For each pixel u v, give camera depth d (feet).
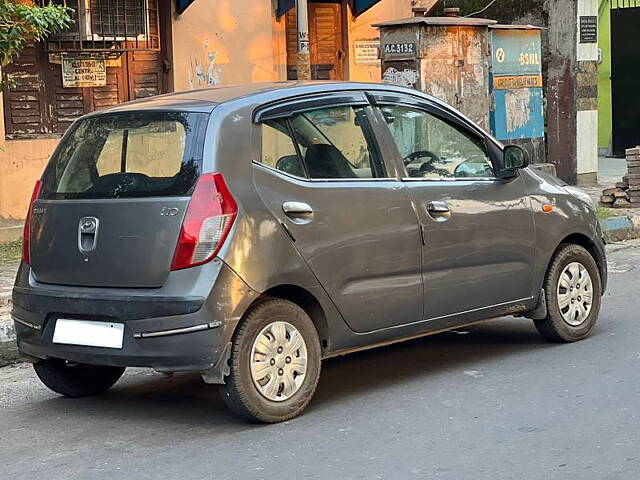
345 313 19.10
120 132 18.90
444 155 21.34
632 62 67.51
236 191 17.71
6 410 20.39
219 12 43.11
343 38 47.91
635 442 16.76
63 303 18.35
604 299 28.94
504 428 17.71
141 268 17.65
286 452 16.87
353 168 19.61
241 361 17.69
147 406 20.21
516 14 52.11
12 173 38.37
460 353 23.38
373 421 18.40
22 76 38.60
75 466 16.70
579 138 51.42
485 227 21.39
